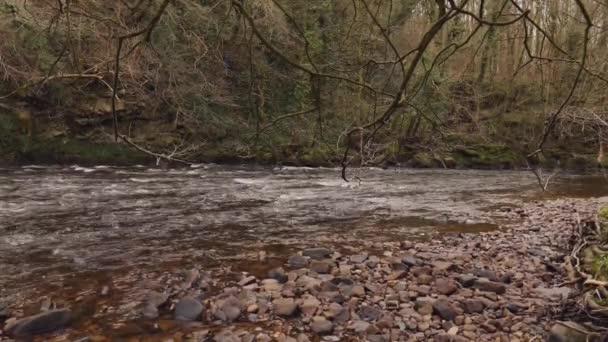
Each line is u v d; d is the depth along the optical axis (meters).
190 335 3.95
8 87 15.67
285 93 19.97
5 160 16.11
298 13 10.88
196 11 11.65
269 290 5.01
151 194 11.46
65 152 17.06
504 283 5.49
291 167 19.36
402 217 9.66
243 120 19.62
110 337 3.87
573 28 8.25
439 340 3.98
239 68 16.67
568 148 22.05
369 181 16.02
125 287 5.05
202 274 5.54
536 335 4.02
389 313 4.54
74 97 17.11
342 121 10.77
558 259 6.58
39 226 7.76
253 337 3.91
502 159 21.61
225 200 11.05
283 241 7.37
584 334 3.73
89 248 6.57
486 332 4.13
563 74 11.29
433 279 5.46
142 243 6.96
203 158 18.89
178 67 14.09
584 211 10.66
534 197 13.31
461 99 12.55
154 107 17.45
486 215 10.11
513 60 15.16
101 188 12.02
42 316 4.00
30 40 13.28
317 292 4.94
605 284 4.16
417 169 20.38
